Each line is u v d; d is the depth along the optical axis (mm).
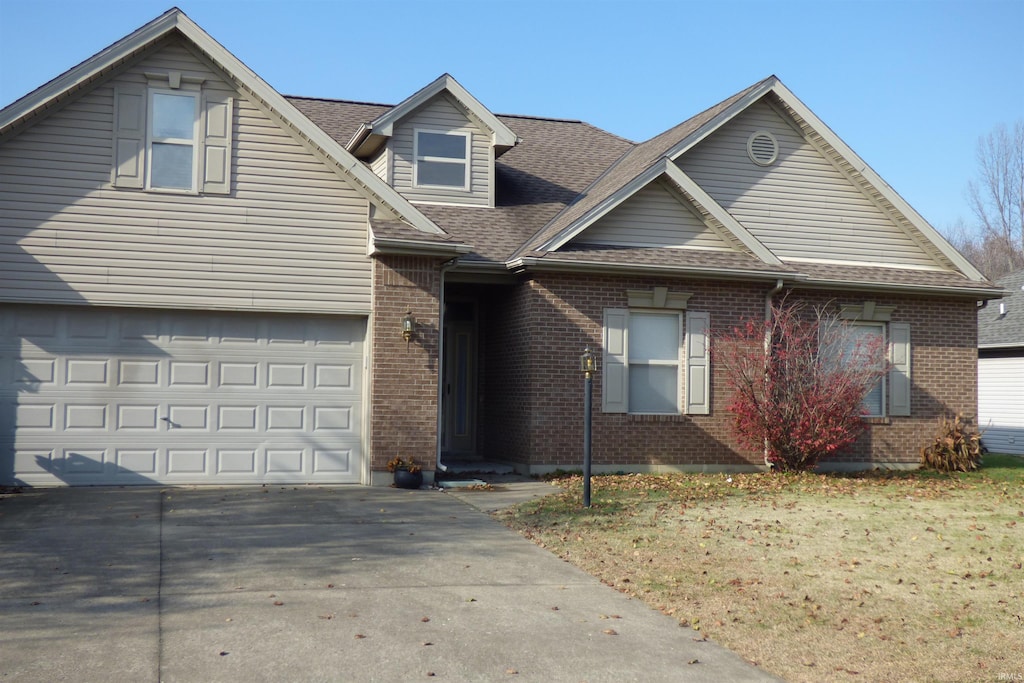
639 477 16219
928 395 19359
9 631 7266
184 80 14516
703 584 9125
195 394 14617
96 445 14203
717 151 19000
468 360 19016
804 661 7117
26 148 13867
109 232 14133
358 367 15312
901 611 8375
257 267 14719
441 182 18766
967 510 12945
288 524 11492
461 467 17125
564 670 6758
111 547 10008
